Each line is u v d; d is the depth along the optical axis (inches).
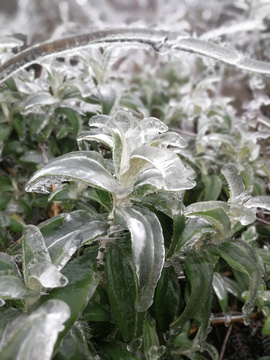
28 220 10.9
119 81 16.9
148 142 6.6
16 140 11.3
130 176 6.5
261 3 18.4
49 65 10.3
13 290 5.3
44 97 10.4
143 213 6.5
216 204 6.7
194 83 17.8
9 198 10.7
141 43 9.4
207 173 11.8
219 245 7.5
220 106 15.6
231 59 9.8
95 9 20.7
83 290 5.9
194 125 15.7
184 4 22.1
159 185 6.5
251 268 7.0
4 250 9.1
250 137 12.2
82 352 6.1
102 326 7.2
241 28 16.2
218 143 12.5
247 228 10.8
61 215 6.8
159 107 16.6
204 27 20.4
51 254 6.2
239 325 10.8
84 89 10.4
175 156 5.7
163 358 8.0
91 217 6.9
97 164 6.5
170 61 17.5
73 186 8.9
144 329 7.5
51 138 11.3
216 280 9.0
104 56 11.7
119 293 6.7
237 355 10.3
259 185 11.9
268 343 10.2
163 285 7.5
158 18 21.0
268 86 16.9
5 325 5.3
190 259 7.2
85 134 7.0
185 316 6.8
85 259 6.6
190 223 7.1
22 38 14.6
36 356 4.3
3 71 8.2
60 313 4.7
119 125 6.3
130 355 6.9
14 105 10.9
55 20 19.8
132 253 6.6
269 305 8.9
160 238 6.3
